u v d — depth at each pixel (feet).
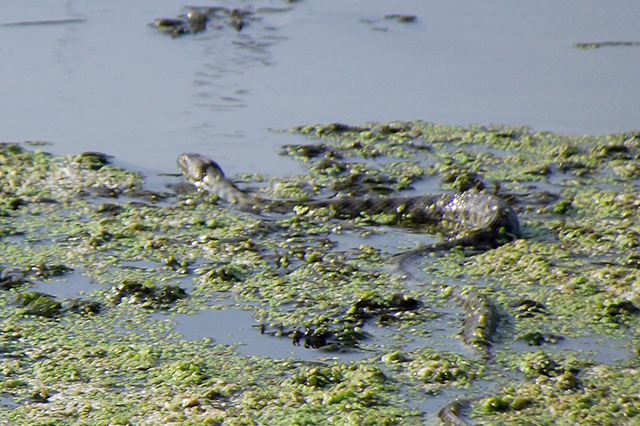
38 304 91.50
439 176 139.54
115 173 137.39
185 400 72.49
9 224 116.78
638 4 246.27
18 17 233.96
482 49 208.33
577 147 151.02
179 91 179.42
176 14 238.89
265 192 132.05
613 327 87.10
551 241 112.37
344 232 117.39
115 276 100.17
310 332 86.33
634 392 73.77
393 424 69.21
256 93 179.11
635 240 110.22
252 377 77.41
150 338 85.46
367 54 205.67
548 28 224.53
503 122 164.55
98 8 244.83
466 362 79.61
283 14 242.58
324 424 69.41
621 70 189.47
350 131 160.35
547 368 78.02
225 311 91.45
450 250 109.50
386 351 82.69
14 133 155.33
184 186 134.31
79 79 185.47
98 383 76.54
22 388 75.82
